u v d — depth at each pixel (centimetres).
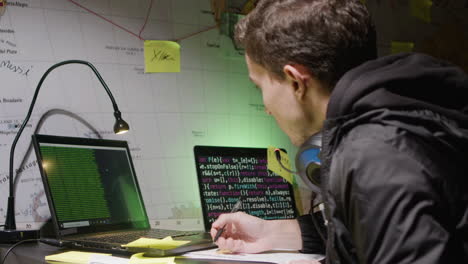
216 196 146
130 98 144
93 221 123
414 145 57
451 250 53
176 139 151
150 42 148
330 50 70
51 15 133
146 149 146
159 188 147
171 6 153
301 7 72
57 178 118
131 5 146
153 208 145
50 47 133
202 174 146
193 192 153
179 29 154
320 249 108
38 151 115
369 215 56
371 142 58
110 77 142
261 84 82
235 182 152
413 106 60
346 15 71
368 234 56
